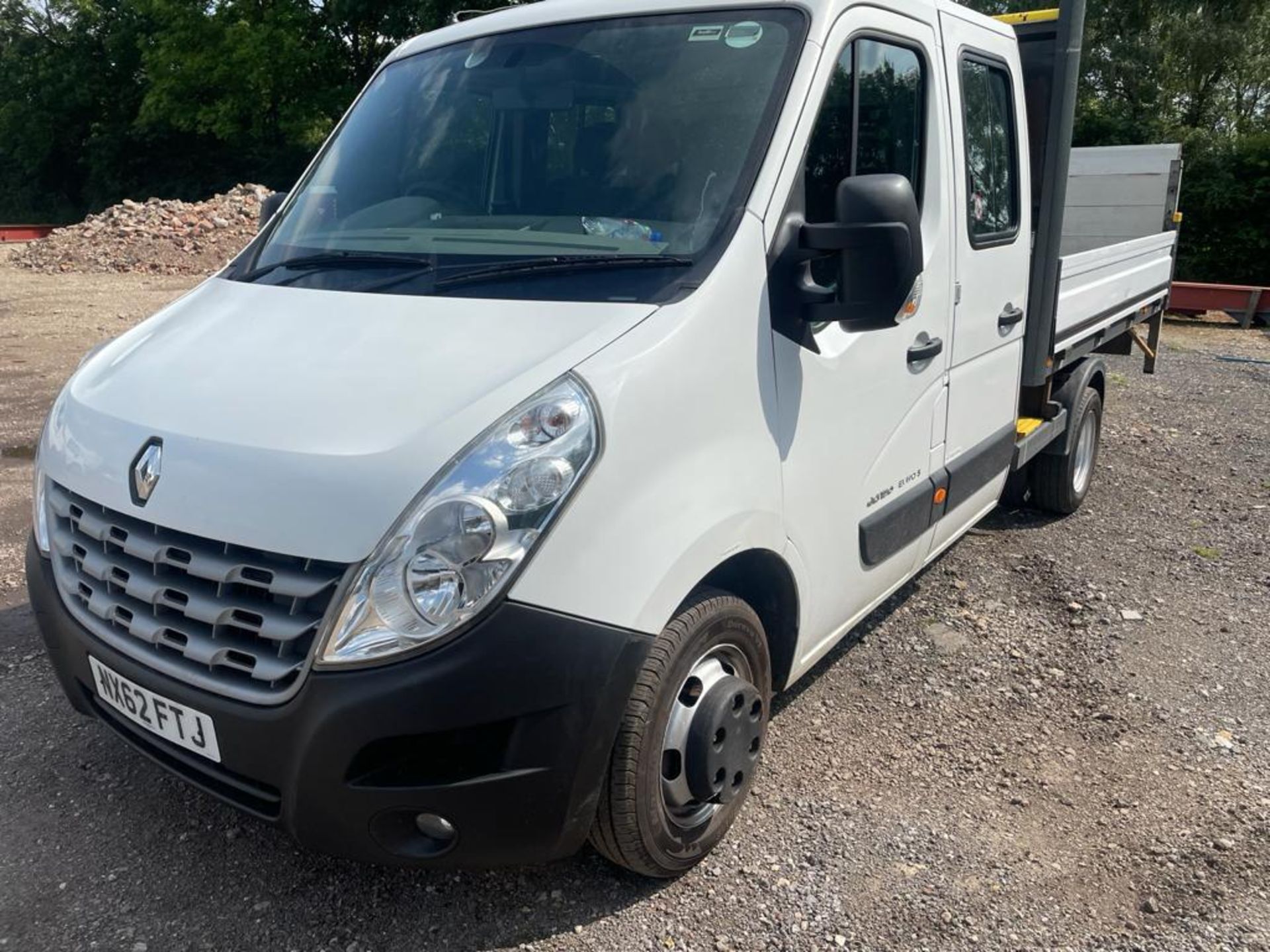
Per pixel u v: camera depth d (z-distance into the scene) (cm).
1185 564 551
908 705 401
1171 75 2495
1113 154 751
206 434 256
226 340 299
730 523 279
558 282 286
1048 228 481
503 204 330
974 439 444
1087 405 606
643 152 314
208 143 4053
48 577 295
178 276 1884
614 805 265
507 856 253
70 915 285
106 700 279
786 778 350
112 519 268
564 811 249
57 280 1791
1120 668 434
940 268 384
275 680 236
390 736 229
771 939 278
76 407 298
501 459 235
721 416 277
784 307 299
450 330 273
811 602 332
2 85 4281
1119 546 577
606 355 254
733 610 291
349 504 232
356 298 300
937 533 423
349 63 3406
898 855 312
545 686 237
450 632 229
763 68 315
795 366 306
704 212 295
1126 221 756
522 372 251
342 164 377
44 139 4278
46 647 306
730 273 281
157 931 280
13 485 652
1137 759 366
